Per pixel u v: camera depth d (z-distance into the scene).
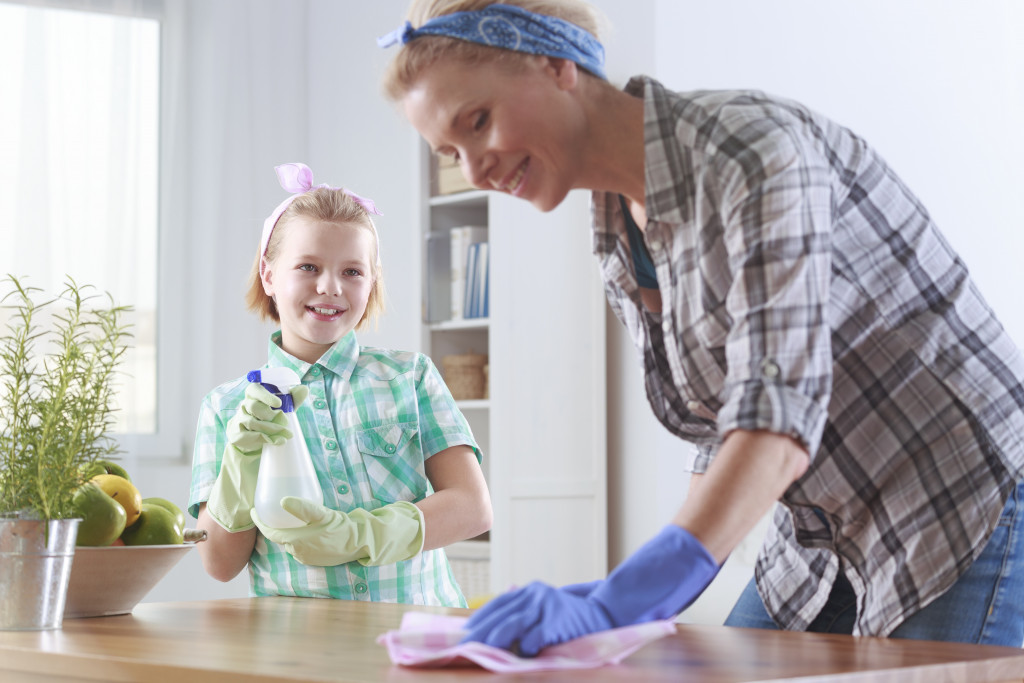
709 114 0.98
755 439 0.83
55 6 3.31
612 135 1.04
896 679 0.80
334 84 3.82
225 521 1.39
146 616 1.19
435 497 1.48
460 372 3.42
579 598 0.83
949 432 1.04
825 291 0.88
